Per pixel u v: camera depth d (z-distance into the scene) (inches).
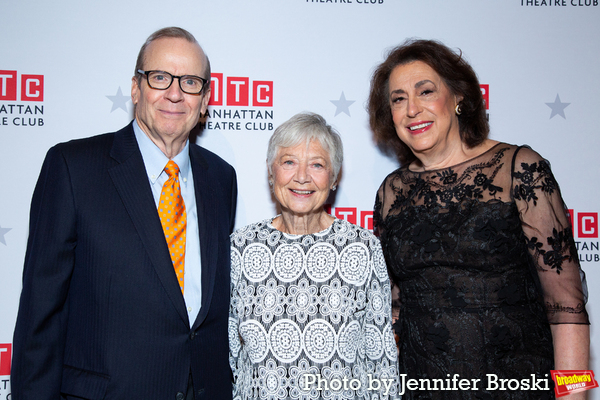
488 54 81.1
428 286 57.1
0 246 73.3
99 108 75.7
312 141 54.4
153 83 53.1
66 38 75.1
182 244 54.0
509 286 53.3
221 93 78.0
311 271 53.9
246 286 54.7
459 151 61.8
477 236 53.6
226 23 77.9
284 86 79.0
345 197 80.3
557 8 81.8
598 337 79.9
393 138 71.6
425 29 80.5
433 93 59.3
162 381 49.2
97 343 48.4
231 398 57.2
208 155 66.5
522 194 52.9
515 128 81.4
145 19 76.4
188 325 50.9
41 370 46.9
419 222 58.2
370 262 55.6
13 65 74.0
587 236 81.2
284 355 51.6
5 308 73.1
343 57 79.7
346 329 52.4
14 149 74.0
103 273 48.9
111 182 51.4
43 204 49.6
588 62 82.1
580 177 81.4
